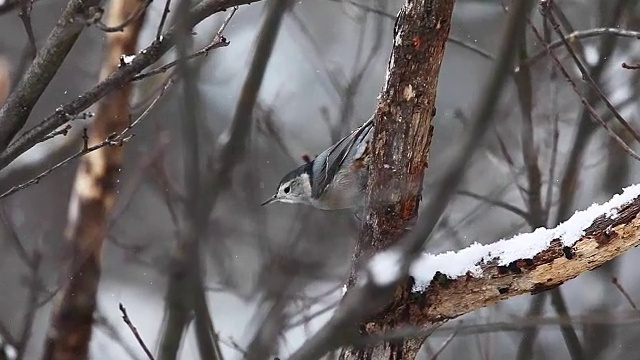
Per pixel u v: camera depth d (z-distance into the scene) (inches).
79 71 639.1
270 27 396.8
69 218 439.2
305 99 660.1
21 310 552.7
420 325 242.4
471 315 431.2
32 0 254.5
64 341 422.9
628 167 443.5
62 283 412.2
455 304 242.1
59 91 635.5
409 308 240.8
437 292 240.4
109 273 604.4
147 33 460.1
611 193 444.5
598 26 425.7
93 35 636.7
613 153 443.5
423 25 228.4
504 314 409.1
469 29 502.9
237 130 384.5
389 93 239.3
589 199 485.1
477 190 496.7
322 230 463.8
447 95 618.2
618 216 223.8
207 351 159.5
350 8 561.6
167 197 350.6
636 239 223.5
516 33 150.6
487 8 496.4
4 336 323.3
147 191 590.9
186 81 144.9
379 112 242.7
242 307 470.0
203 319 159.5
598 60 394.6
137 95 431.8
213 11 236.7
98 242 428.8
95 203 432.1
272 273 355.6
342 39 668.1
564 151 482.6
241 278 482.9
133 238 596.7
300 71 676.7
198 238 155.9
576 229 229.3
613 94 427.2
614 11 392.2
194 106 146.6
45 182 608.4
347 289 246.8
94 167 432.8
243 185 449.1
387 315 239.0
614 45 393.4
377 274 179.6
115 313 589.6
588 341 388.5
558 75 417.4
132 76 238.7
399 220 242.1
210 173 346.0
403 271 178.9
